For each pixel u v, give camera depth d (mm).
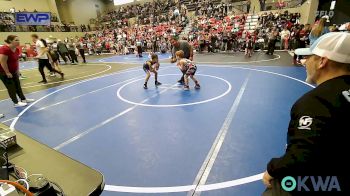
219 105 4699
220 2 21375
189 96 5453
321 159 915
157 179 2498
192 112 4402
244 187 2301
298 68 8133
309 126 933
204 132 3537
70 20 27969
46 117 4617
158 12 25156
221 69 8812
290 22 14320
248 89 5766
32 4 23672
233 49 15211
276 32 12125
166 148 3133
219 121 3910
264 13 17141
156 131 3680
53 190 1172
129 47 18719
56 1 26281
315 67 1120
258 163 2678
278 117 3947
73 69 11289
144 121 4117
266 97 5059
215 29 16375
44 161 1519
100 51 20672
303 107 999
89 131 3826
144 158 2920
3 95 6883
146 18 24609
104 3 32312
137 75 8680
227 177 2465
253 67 8875
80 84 7648
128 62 13094
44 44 8094
